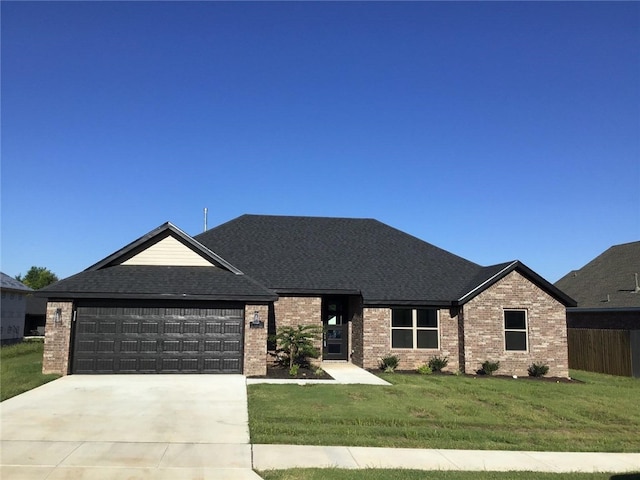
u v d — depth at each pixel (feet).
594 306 92.53
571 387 58.70
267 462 29.58
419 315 70.74
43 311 173.47
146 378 54.90
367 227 89.81
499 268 71.31
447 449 34.09
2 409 39.55
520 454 33.78
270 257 76.43
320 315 70.13
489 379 62.80
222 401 44.09
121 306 58.23
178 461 29.04
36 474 26.22
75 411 39.34
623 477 29.09
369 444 34.14
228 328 59.88
